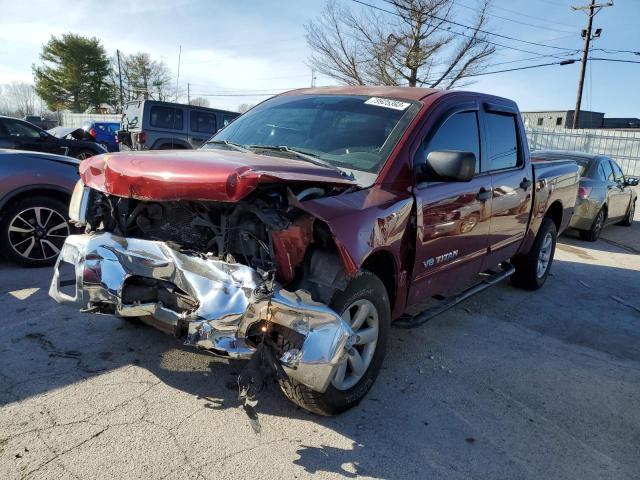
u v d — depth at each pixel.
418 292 3.69
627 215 12.55
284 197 2.66
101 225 3.33
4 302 4.34
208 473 2.47
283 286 2.66
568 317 5.35
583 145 25.69
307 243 2.68
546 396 3.59
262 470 2.53
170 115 15.02
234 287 2.54
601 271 7.64
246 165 2.60
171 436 2.72
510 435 3.07
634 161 24.52
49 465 2.43
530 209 5.25
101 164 3.05
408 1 24.81
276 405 3.11
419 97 3.86
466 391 3.55
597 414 3.41
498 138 4.66
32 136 12.88
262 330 2.56
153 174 2.69
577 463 2.87
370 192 3.10
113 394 3.07
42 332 3.80
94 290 2.93
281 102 4.35
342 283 2.74
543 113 51.88
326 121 3.82
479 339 4.51
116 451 2.57
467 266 4.30
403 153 3.39
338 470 2.60
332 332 2.61
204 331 2.53
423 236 3.46
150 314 2.78
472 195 4.02
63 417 2.81
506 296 5.85
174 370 3.39
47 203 5.30
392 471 2.64
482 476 2.68
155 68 64.88
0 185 5.01
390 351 4.07
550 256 6.25
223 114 16.05
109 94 62.28
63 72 59.22
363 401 3.28
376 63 27.30
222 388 3.23
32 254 5.33
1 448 2.52
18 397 2.96
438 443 2.91
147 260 2.79
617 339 4.85
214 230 2.80
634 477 2.79
